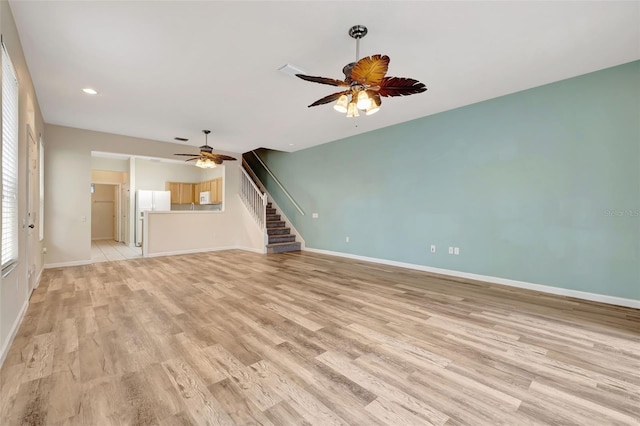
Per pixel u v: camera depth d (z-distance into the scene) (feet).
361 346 7.82
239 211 26.66
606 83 11.32
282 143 23.31
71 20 8.07
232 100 13.92
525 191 13.39
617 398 5.75
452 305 11.09
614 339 8.28
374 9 7.70
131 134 20.06
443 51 9.82
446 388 6.04
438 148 16.42
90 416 5.15
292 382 6.21
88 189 18.90
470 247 15.24
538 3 7.55
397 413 5.30
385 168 19.15
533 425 5.03
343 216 22.09
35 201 13.26
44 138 17.08
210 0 7.32
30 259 11.94
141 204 28.76
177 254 23.03
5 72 7.55
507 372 6.64
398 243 18.53
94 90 12.66
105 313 10.09
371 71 7.48
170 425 4.96
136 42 9.16
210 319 9.60
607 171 11.39
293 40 9.10
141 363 6.90
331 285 13.83
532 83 12.57
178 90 12.73
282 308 10.67
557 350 7.66
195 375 6.43
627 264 11.02
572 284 12.21
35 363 6.86
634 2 7.49
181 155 22.12
